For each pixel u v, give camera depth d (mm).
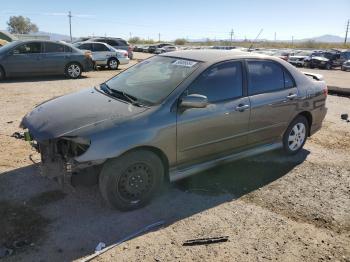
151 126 3859
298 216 4055
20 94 10469
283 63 5414
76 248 3336
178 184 4668
